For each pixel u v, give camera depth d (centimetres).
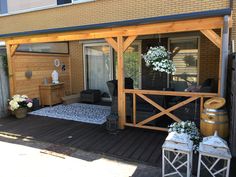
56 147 385
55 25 803
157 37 668
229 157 241
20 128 490
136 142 400
